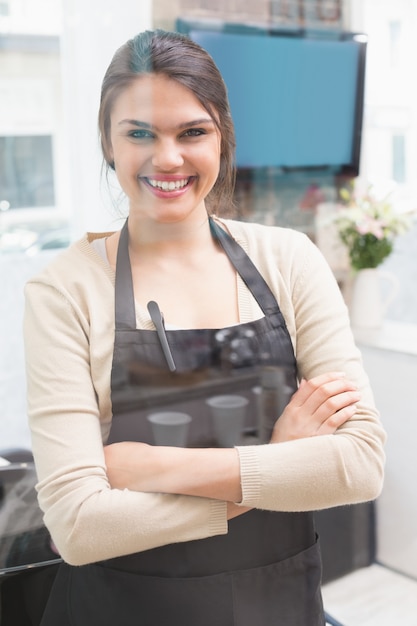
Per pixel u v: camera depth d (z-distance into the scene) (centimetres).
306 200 248
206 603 118
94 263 124
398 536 203
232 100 224
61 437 112
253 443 124
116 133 124
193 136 123
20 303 179
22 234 177
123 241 125
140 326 120
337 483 114
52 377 115
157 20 190
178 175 123
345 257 257
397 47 255
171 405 121
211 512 112
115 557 117
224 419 122
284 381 124
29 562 141
